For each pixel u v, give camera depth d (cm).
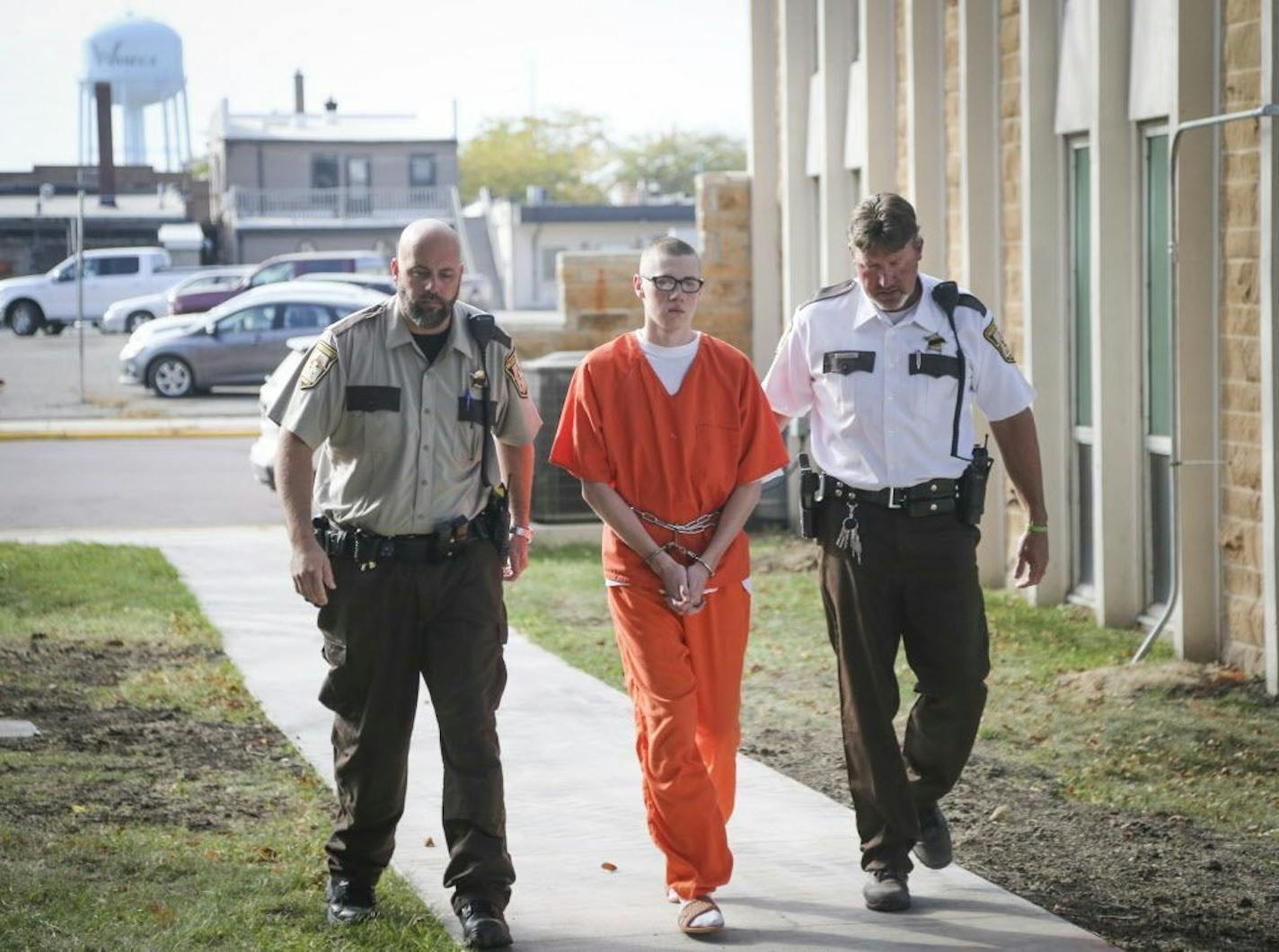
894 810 594
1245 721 891
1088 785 781
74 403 3206
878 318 591
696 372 589
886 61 1547
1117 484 1145
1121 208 1133
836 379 593
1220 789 773
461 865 562
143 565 1441
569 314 1875
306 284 3578
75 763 803
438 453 561
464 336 566
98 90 7606
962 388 591
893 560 588
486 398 568
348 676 570
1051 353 1244
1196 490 1017
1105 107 1128
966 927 580
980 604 599
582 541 1609
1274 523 934
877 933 574
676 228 7181
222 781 784
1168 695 945
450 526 564
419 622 568
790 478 1728
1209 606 1023
